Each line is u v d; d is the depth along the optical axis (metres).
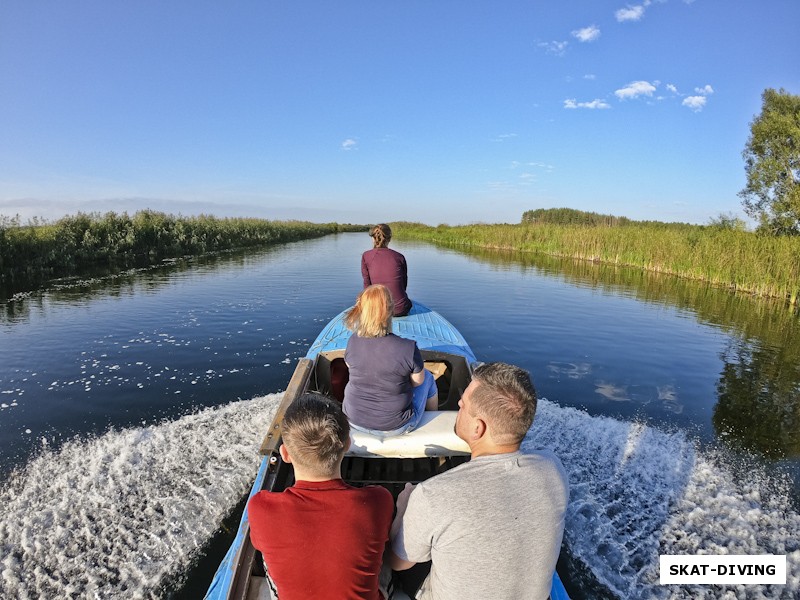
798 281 13.19
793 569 3.18
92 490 3.83
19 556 3.11
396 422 2.91
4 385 6.06
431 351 4.81
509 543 1.48
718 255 17.09
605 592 2.96
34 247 15.98
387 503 1.66
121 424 5.01
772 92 22.62
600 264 24.11
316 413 1.63
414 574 2.07
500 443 1.62
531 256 29.02
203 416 5.21
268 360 7.09
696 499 3.93
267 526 1.55
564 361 7.55
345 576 1.54
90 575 2.96
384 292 2.80
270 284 14.41
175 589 2.88
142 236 22.00
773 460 4.59
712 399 6.10
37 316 9.82
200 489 3.86
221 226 32.25
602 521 3.62
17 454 4.39
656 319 10.64
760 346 8.55
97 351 7.47
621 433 5.08
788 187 21.47
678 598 2.92
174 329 8.84
